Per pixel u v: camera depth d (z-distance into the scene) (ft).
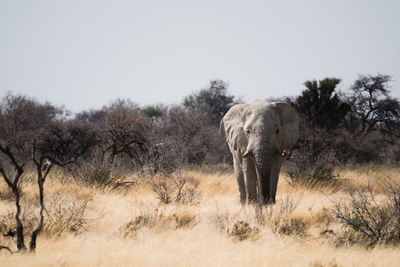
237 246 31.35
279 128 48.32
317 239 33.17
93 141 103.09
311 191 57.82
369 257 27.73
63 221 37.76
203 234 35.68
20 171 30.35
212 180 66.28
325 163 65.36
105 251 30.14
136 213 43.78
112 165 65.46
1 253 29.22
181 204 49.37
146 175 64.13
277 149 46.68
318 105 105.60
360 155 103.04
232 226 36.27
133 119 99.45
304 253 29.66
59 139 105.91
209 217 40.86
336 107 105.40
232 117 52.31
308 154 72.95
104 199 50.62
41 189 30.48
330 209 40.09
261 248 30.55
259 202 42.22
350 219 34.96
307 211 41.22
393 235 32.48
